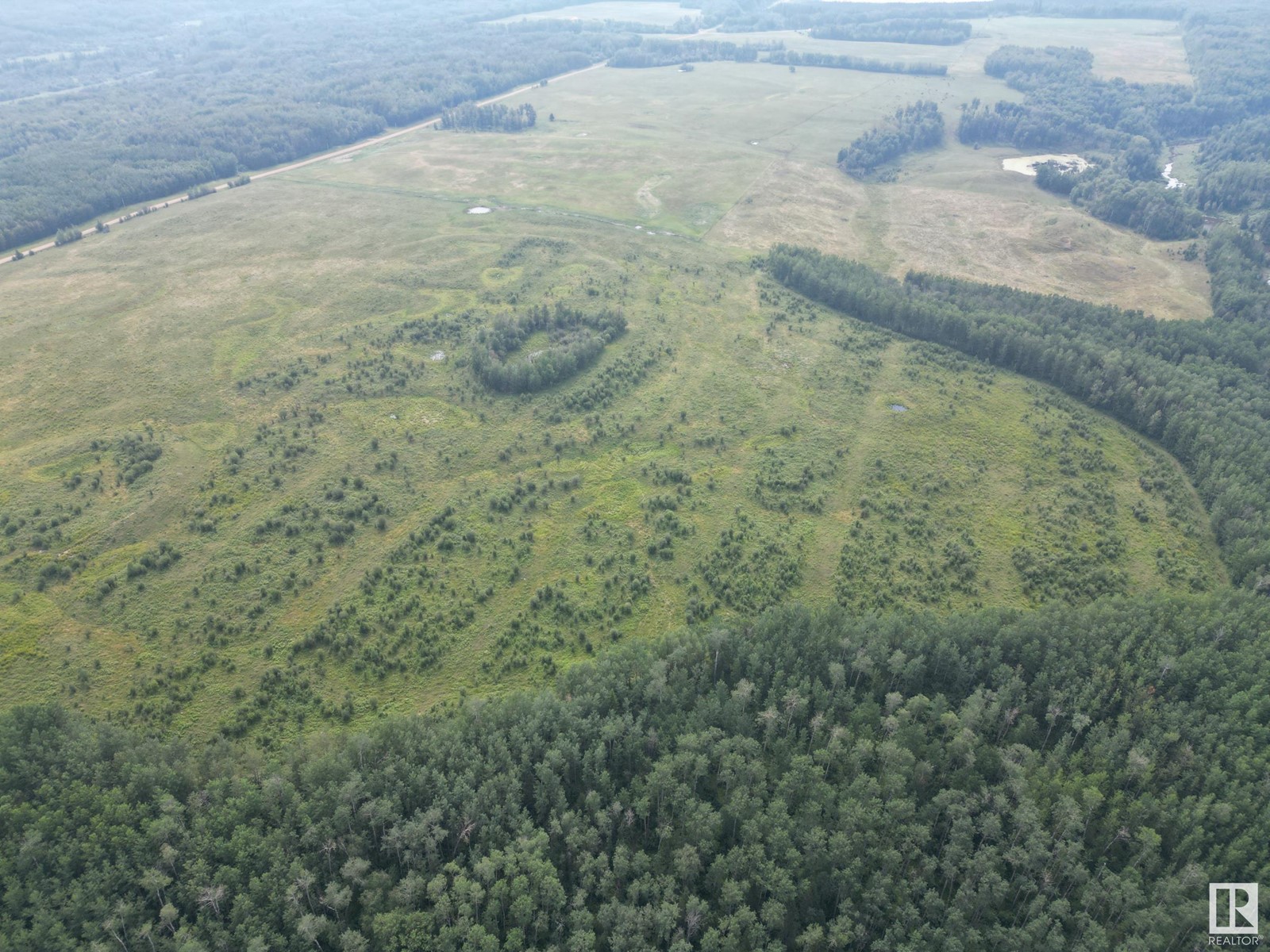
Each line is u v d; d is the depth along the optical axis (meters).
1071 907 78.00
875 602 113.94
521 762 85.00
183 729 94.06
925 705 91.56
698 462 143.50
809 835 79.06
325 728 95.44
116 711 95.56
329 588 114.50
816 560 122.00
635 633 109.62
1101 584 116.69
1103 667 93.25
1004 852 79.75
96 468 136.25
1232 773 84.44
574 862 79.50
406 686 101.38
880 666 96.44
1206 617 99.38
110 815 77.31
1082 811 81.88
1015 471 141.50
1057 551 123.56
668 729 90.00
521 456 143.75
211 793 80.31
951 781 86.56
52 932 69.12
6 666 100.44
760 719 89.25
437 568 118.62
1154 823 81.88
